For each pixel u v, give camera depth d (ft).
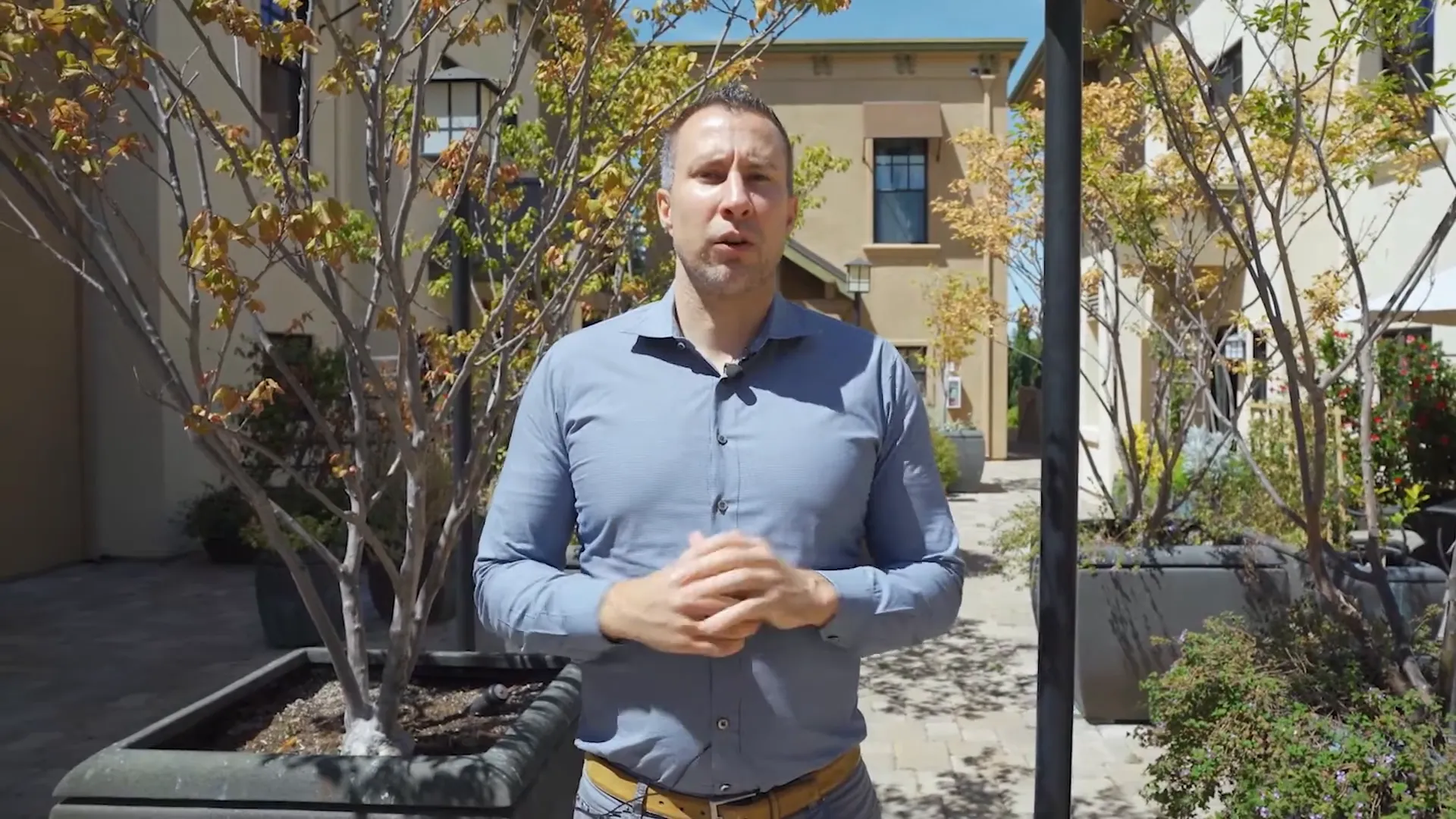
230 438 10.53
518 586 5.81
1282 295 31.27
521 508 6.14
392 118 12.35
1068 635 7.23
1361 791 9.18
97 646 22.65
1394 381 25.18
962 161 64.28
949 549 6.10
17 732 17.28
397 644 10.22
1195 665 11.48
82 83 10.77
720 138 5.86
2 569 29.35
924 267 63.98
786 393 5.91
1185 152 12.90
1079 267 7.21
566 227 13.82
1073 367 7.22
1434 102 12.27
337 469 10.52
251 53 30.99
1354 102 14.67
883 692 19.75
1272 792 9.46
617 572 5.87
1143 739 12.10
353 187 38.45
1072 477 7.23
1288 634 11.90
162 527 32.32
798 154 47.03
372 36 25.98
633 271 22.59
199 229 8.00
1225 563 17.04
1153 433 22.91
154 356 9.53
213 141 10.12
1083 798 14.49
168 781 8.31
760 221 5.82
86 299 32.01
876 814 6.35
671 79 14.12
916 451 6.16
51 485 31.04
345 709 10.53
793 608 5.26
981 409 65.51
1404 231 27.43
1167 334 19.36
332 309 9.53
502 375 11.19
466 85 15.79
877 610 5.53
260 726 10.74
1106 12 28.19
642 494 5.79
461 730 10.77
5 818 13.93
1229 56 31.86
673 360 6.01
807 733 5.86
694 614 5.19
